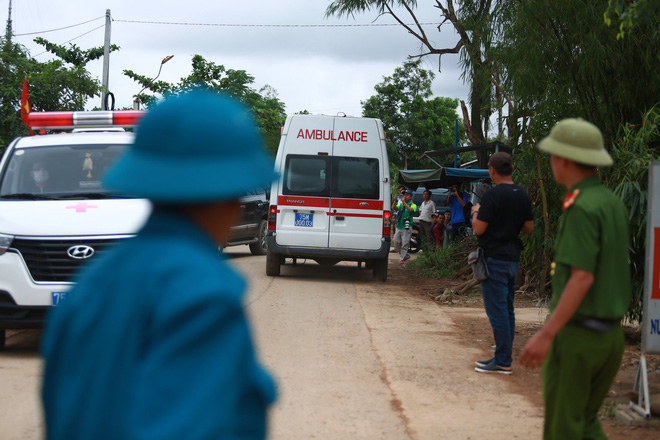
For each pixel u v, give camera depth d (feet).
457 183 61.62
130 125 30.22
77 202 24.32
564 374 11.17
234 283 4.09
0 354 23.52
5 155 26.86
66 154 26.81
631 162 24.31
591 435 11.62
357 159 44.01
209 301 3.86
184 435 3.59
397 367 22.30
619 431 16.20
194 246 4.21
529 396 19.31
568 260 10.85
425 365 22.67
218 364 3.80
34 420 16.39
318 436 15.70
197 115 4.16
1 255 22.27
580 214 10.86
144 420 3.63
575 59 30.53
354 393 19.22
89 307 4.16
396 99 153.58
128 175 4.09
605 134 30.53
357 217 43.80
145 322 3.91
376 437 15.74
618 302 11.07
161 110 4.21
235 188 4.09
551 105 31.68
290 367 21.90
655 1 18.52
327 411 17.53
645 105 28.94
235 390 3.87
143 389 3.70
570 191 11.30
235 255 60.03
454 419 17.13
